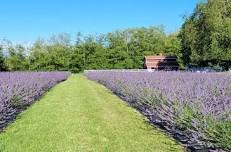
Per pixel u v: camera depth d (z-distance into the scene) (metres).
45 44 94.06
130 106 20.06
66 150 9.85
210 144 7.82
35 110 18.05
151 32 102.44
